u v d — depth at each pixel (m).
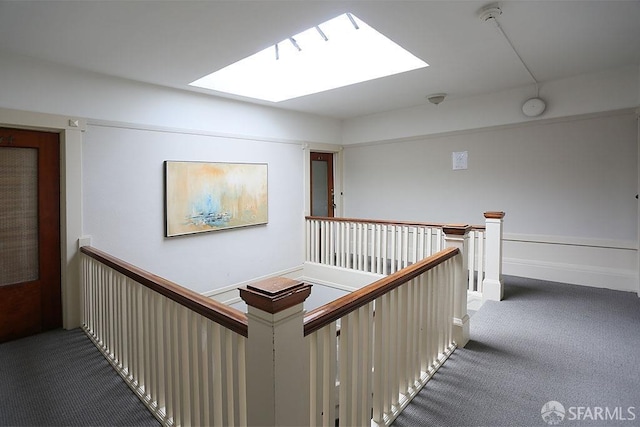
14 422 2.05
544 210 4.52
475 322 3.21
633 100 3.70
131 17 2.37
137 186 3.74
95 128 3.43
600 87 3.87
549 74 3.88
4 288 3.08
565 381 2.27
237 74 4.29
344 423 1.63
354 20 3.75
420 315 2.27
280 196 5.21
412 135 5.39
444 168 5.34
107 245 3.54
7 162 3.06
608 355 2.59
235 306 4.66
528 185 4.62
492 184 4.91
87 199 3.40
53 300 3.34
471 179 5.09
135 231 3.74
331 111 5.49
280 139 5.18
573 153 4.29
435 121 5.15
